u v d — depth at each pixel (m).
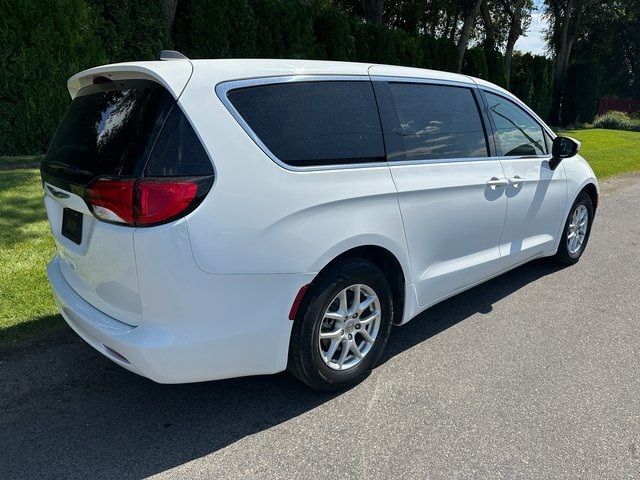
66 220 2.81
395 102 3.26
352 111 3.00
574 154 4.46
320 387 2.95
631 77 43.34
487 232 3.90
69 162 2.69
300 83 2.80
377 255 3.21
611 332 3.88
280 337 2.66
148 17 9.73
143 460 2.48
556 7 30.06
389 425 2.76
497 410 2.90
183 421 2.78
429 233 3.37
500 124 4.09
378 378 3.22
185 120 2.36
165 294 2.31
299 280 2.64
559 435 2.69
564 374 3.28
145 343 2.32
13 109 8.16
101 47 9.10
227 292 2.43
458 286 3.75
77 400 2.95
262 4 12.27
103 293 2.56
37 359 3.23
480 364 3.39
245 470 2.43
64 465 2.43
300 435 2.68
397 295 3.31
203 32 11.00
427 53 19.05
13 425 2.72
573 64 28.75
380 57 16.70
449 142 3.59
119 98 2.60
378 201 2.99
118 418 2.80
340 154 2.88
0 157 7.88
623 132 24.98
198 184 2.33
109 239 2.38
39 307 3.79
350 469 2.44
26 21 7.92
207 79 2.48
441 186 3.38
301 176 2.65
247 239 2.45
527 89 26.05
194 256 2.32
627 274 5.16
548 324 4.00
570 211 5.01
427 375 3.25
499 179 3.89
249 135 2.52
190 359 2.41
